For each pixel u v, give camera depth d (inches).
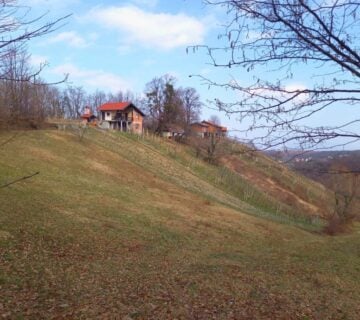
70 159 1688.0
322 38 138.7
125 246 798.5
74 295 435.2
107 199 1242.6
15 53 184.4
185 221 1194.6
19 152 1526.8
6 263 531.8
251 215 1601.9
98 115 4104.3
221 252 839.7
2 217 781.3
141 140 2645.2
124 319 368.5
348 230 1560.0
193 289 490.9
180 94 3272.6
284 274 612.1
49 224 820.6
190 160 2356.1
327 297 500.7
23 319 349.1
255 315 404.5
